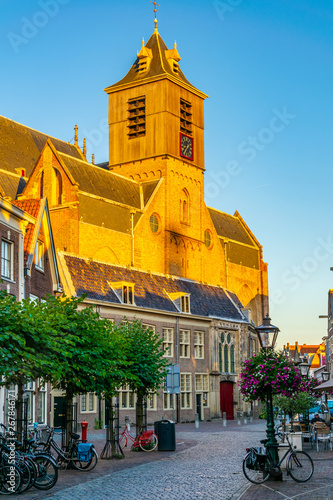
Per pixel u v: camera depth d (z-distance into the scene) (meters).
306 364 32.62
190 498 16.48
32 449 19.86
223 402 63.09
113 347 23.47
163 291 59.78
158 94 84.06
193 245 85.69
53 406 43.31
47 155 69.12
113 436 26.33
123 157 85.69
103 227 71.19
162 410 53.84
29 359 17.66
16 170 74.06
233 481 19.41
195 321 59.75
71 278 49.06
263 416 38.88
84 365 21.28
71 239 66.75
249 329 69.38
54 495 17.17
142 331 30.31
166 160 82.69
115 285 52.66
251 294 103.06
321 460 24.75
